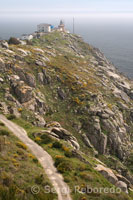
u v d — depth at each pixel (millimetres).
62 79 74875
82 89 72625
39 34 159625
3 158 27375
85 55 145625
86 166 33688
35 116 53469
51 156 34188
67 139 45062
